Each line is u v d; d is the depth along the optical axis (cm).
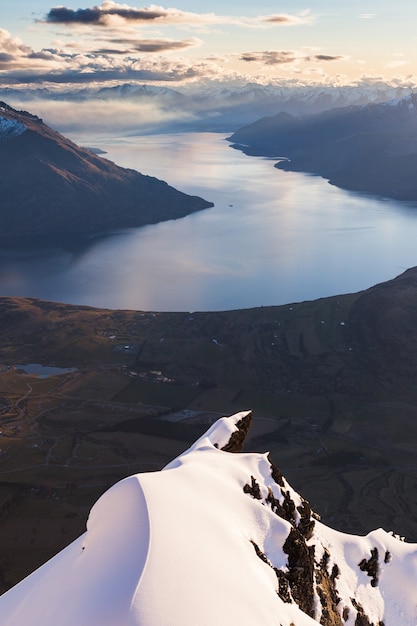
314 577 4669
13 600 3766
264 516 4412
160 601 2842
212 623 2805
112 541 3488
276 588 3691
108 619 2825
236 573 3378
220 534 3775
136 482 4009
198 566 3228
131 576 3062
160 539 3338
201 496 4250
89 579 3203
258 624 2995
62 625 2923
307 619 3378
